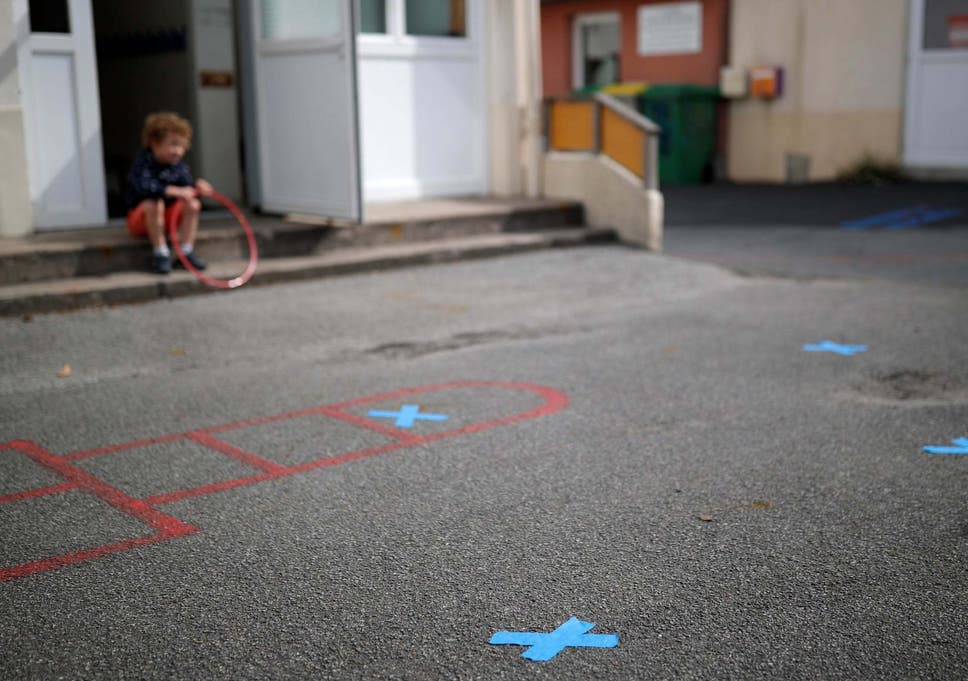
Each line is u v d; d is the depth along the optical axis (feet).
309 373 20.34
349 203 29.73
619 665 9.90
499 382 19.67
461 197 37.06
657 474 14.83
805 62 56.03
